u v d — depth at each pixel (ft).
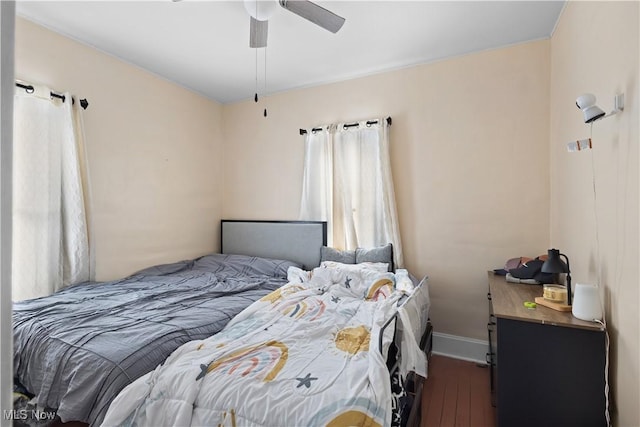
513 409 4.88
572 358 4.60
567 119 6.51
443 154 9.09
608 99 4.45
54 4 6.75
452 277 9.02
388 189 9.46
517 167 8.27
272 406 3.45
